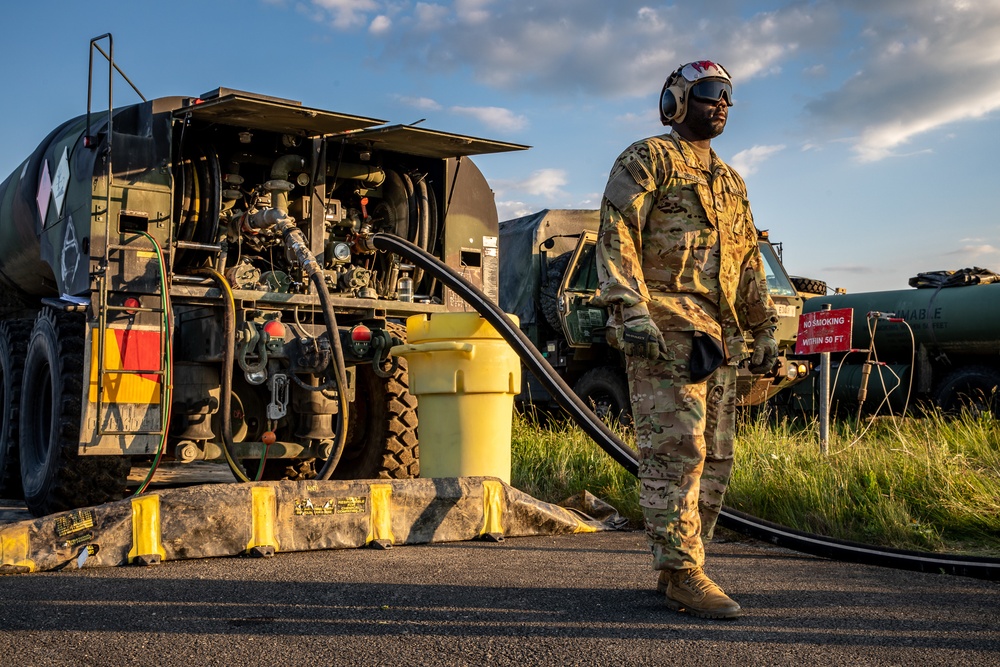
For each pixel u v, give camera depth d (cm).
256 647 277
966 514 548
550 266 1199
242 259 609
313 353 577
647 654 272
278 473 716
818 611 330
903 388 1189
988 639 292
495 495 496
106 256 535
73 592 348
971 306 1126
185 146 593
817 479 605
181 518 418
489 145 650
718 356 328
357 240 653
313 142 627
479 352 540
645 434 334
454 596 347
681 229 338
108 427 522
